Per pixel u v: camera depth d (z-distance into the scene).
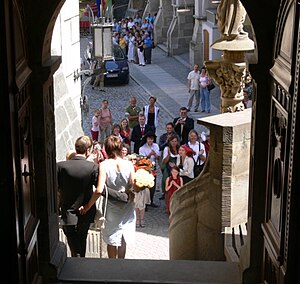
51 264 6.00
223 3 8.73
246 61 5.88
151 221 11.98
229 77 8.78
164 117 20.08
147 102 22.22
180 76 25.97
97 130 15.90
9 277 4.71
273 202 5.39
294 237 4.65
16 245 4.68
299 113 4.50
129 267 6.39
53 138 6.25
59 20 10.91
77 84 12.36
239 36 8.70
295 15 4.61
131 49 28.94
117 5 38.44
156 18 31.58
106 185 7.71
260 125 5.67
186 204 7.96
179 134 14.59
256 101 5.64
